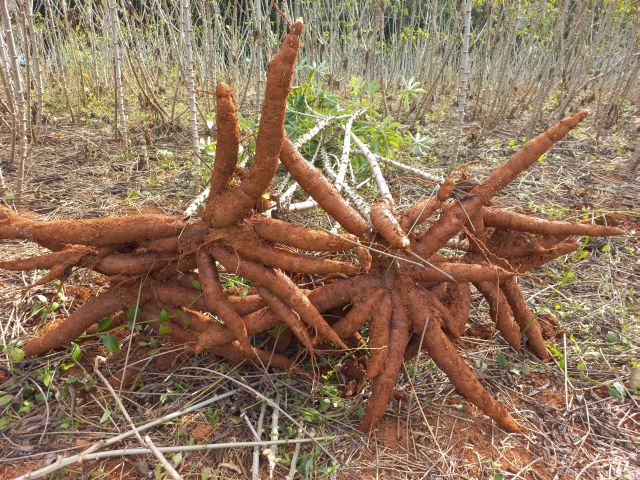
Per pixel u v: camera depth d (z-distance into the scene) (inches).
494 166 204.1
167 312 83.1
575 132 254.5
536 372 95.5
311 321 75.8
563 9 242.5
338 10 320.5
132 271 80.3
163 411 79.7
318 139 164.7
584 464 76.6
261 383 85.2
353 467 73.1
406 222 81.0
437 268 76.7
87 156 194.5
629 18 332.8
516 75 278.8
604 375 95.3
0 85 264.1
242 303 83.4
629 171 202.5
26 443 73.9
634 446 80.3
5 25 134.5
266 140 64.7
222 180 74.3
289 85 59.8
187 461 71.9
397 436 79.0
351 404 82.7
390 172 180.4
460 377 76.4
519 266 92.9
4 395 81.0
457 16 244.7
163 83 337.7
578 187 185.2
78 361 89.4
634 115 300.5
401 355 76.5
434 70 337.4
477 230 85.6
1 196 155.1
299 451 74.8
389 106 281.1
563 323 110.1
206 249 77.8
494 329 105.4
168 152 193.2
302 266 76.0
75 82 287.7
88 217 147.0
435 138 241.9
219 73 331.0
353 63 337.7
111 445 73.5
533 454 77.7
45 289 107.2
